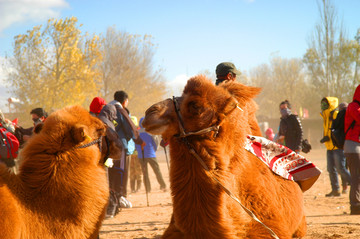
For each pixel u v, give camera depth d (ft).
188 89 12.53
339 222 24.02
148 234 21.50
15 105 137.90
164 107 12.35
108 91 195.31
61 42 141.49
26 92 136.56
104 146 14.34
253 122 15.81
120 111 29.71
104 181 13.64
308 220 25.32
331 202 33.32
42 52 139.03
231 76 17.76
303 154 119.44
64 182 12.48
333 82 175.42
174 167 12.35
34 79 138.31
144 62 201.57
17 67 136.98
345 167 36.32
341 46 174.91
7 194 11.61
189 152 12.05
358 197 26.81
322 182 50.19
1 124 25.90
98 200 13.06
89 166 13.09
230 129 12.50
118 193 29.19
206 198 11.90
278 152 15.62
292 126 34.47
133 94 195.83
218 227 11.80
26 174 12.56
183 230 12.19
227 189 11.77
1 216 11.04
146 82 201.67
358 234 19.20
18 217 11.48
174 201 12.34
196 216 11.94
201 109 12.10
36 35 137.80
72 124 13.02
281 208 14.12
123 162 29.50
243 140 12.98
